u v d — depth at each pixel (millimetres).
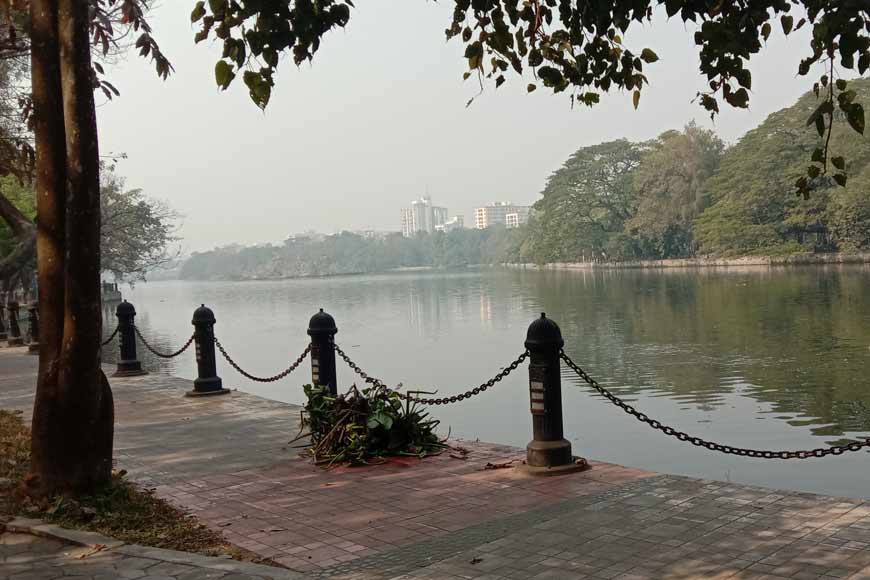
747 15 4598
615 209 107812
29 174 14406
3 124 17703
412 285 100312
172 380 14172
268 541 5262
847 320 28172
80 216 5988
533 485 6289
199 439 8891
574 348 24906
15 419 10352
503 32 5805
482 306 48906
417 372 20781
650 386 17016
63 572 4625
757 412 13734
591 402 15109
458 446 8039
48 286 6102
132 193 53000
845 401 14406
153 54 8219
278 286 139500
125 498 6254
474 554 4750
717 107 5137
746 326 28406
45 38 6078
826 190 71438
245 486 6785
